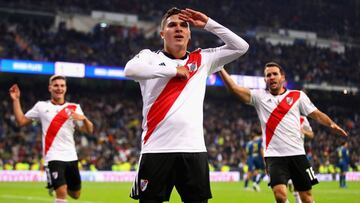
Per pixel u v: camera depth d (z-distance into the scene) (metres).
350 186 28.42
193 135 5.72
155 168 5.66
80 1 51.53
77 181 11.14
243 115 52.41
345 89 54.50
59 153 10.78
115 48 48.22
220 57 6.14
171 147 5.65
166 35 5.90
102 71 42.31
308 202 9.80
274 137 9.70
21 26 46.31
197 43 53.25
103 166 38.66
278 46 56.88
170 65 5.82
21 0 48.28
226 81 9.41
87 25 51.28
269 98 9.81
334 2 68.31
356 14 66.94
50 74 44.25
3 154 37.50
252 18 60.19
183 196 5.79
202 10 58.19
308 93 54.38
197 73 5.91
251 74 51.12
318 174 39.94
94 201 17.50
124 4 53.78
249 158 25.17
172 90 5.74
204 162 5.77
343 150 27.48
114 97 50.19
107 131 44.06
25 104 45.12
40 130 41.47
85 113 45.75
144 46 50.41
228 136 46.91
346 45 61.81
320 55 58.25
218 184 31.06
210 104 53.31
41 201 17.34
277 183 9.45
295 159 9.63
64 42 46.56
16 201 17.33
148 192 5.68
